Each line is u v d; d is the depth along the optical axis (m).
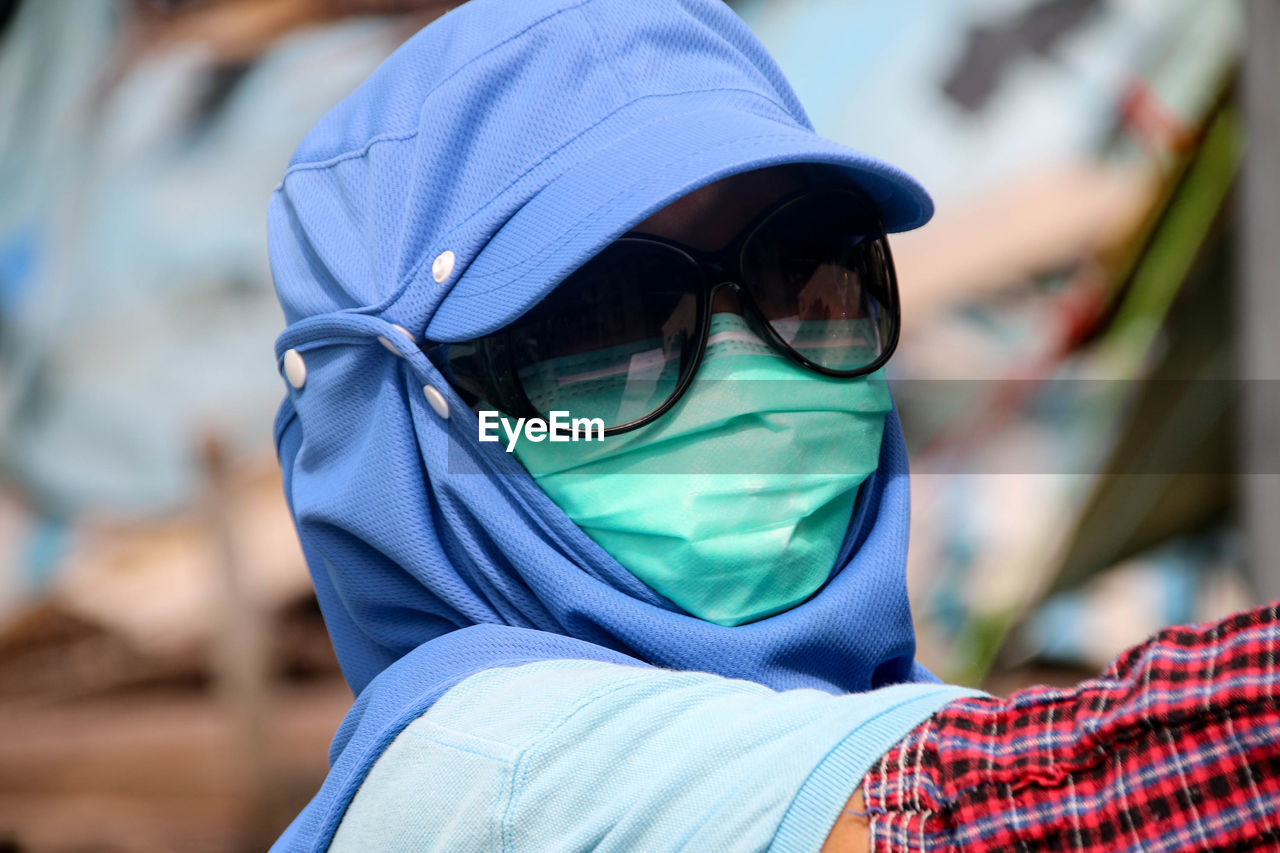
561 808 1.50
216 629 11.11
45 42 13.80
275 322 12.26
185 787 10.49
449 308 1.99
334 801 1.79
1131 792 1.17
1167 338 6.92
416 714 1.78
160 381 12.30
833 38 10.58
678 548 2.03
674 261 2.06
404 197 2.11
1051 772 1.22
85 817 10.70
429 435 2.04
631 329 2.05
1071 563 7.81
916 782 1.30
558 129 2.01
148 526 11.96
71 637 11.84
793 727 1.43
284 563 11.48
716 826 1.38
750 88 2.14
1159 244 7.02
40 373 12.77
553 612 2.01
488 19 2.15
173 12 13.38
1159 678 1.19
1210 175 6.70
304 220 2.26
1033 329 9.38
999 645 8.56
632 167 1.92
